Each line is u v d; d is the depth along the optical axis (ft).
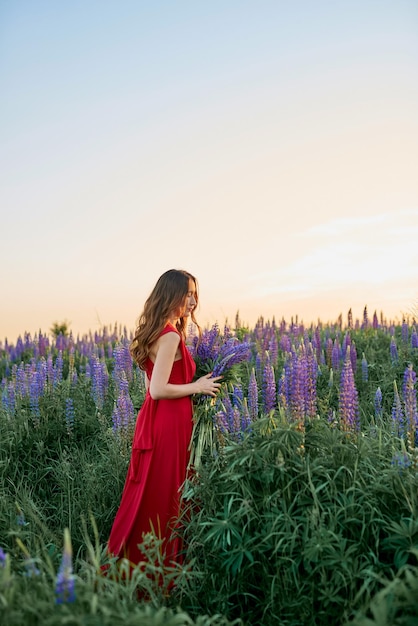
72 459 23.22
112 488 20.49
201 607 13.91
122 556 16.30
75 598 10.37
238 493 14.11
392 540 13.03
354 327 43.39
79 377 34.94
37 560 11.42
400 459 14.90
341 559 12.45
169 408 16.89
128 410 22.02
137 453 16.96
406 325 34.60
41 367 29.55
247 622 13.42
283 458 14.42
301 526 13.80
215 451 16.26
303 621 12.62
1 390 32.53
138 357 17.56
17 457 23.22
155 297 17.16
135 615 10.14
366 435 19.38
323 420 16.16
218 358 18.19
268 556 13.83
